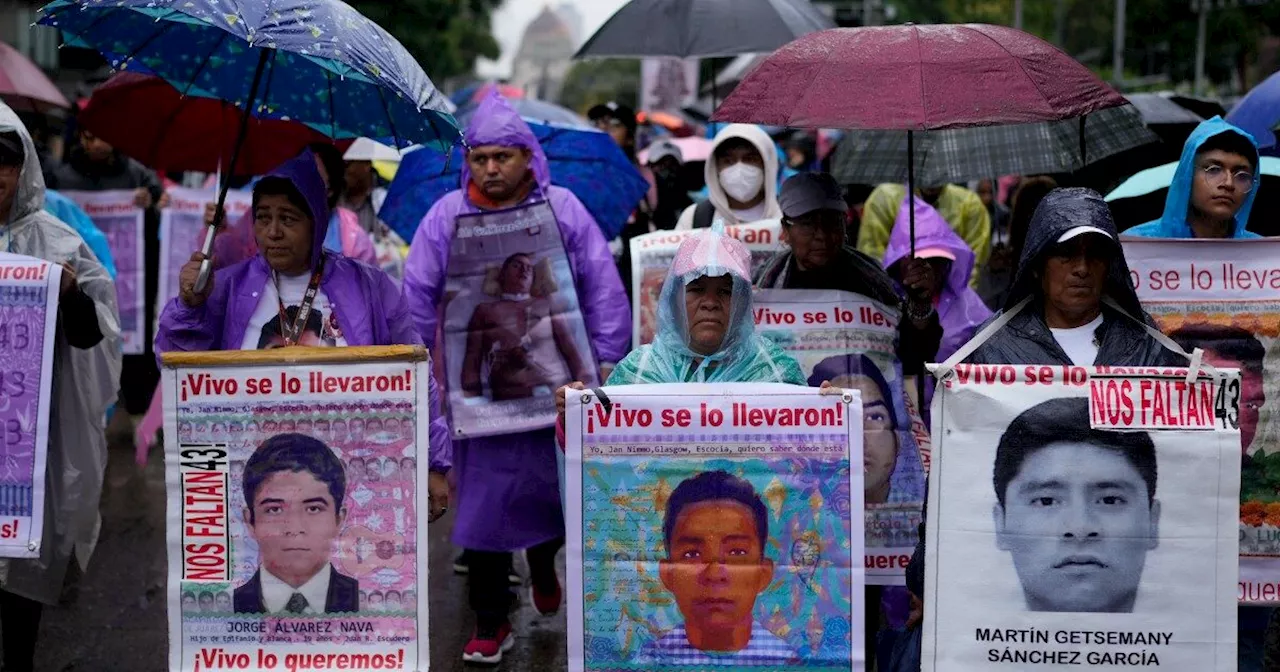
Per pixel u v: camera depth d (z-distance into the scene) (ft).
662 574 14.16
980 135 26.22
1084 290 14.03
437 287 20.68
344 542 14.49
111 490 31.53
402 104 16.51
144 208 34.88
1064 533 13.67
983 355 14.46
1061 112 15.34
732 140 22.25
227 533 14.52
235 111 21.06
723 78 47.75
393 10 80.84
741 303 15.06
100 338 17.46
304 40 13.96
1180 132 33.24
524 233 20.39
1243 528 15.64
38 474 16.30
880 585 17.78
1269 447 15.72
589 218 20.92
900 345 17.49
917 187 28.02
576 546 14.20
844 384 17.28
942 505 13.78
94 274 18.24
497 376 20.43
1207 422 13.61
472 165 20.35
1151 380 13.66
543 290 20.42
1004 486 13.71
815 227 17.30
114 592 24.41
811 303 17.37
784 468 14.11
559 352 20.42
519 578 25.34
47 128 37.65
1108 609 13.66
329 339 15.88
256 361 14.42
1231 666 13.64
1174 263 15.96
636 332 20.15
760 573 14.14
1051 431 13.69
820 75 15.75
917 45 15.76
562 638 22.22
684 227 22.76
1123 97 15.78
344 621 14.52
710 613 14.15
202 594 14.56
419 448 14.46
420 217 26.18
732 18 25.76
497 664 20.89
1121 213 22.06
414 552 14.49
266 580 14.52
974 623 13.74
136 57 17.17
